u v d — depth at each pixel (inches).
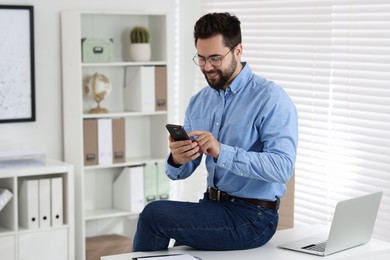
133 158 197.8
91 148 183.5
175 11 203.5
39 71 183.0
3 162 168.9
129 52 192.9
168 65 194.1
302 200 174.1
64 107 185.5
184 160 112.2
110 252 187.0
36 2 180.9
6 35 176.9
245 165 108.7
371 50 155.6
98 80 184.5
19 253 167.0
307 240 123.6
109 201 197.5
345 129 162.4
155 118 199.2
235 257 112.5
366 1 155.6
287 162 110.8
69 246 173.5
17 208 165.8
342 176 164.2
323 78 166.7
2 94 177.8
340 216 113.3
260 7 182.9
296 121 115.4
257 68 184.4
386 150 154.6
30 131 183.2
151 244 114.9
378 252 118.8
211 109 120.9
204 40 111.8
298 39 172.4
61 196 171.6
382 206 156.2
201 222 113.3
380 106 155.4
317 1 166.6
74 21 178.1
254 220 115.5
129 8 195.0
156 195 194.2
